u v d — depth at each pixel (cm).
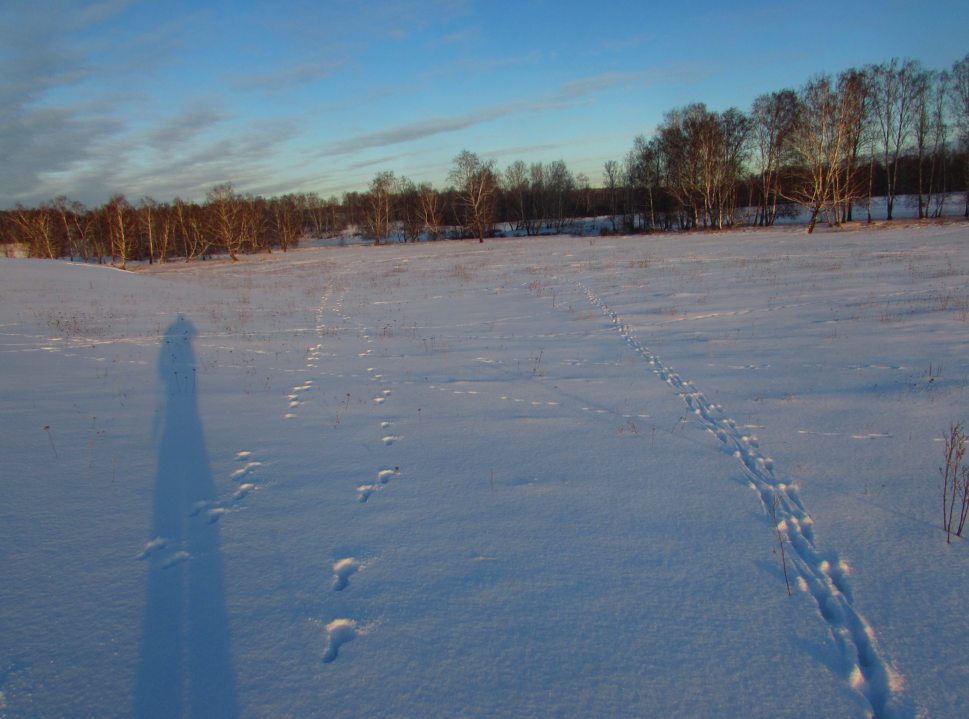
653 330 1191
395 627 306
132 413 682
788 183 4762
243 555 375
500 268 2708
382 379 882
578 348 1077
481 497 461
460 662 281
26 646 288
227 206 5509
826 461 512
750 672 275
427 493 469
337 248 6462
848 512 422
